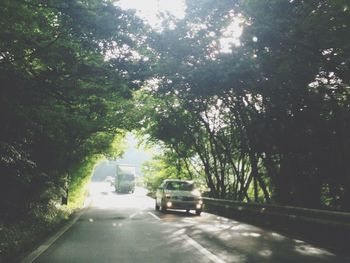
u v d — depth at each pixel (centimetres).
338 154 1750
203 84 1733
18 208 1526
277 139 1923
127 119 3048
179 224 1761
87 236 1343
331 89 1638
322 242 1234
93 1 1127
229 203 2300
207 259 925
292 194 1972
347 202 1730
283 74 1532
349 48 1304
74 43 1238
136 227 1630
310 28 1248
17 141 1220
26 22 1100
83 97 1384
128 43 1212
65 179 2542
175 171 4775
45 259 921
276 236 1355
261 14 1273
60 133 1645
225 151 2952
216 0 1409
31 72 1131
